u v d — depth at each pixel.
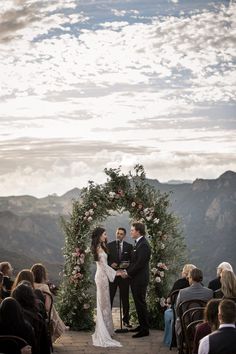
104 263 7.82
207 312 4.37
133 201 8.78
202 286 6.28
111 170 8.87
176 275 8.74
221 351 3.99
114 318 9.53
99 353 7.09
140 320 8.00
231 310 4.09
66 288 8.73
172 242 8.78
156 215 8.79
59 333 7.24
